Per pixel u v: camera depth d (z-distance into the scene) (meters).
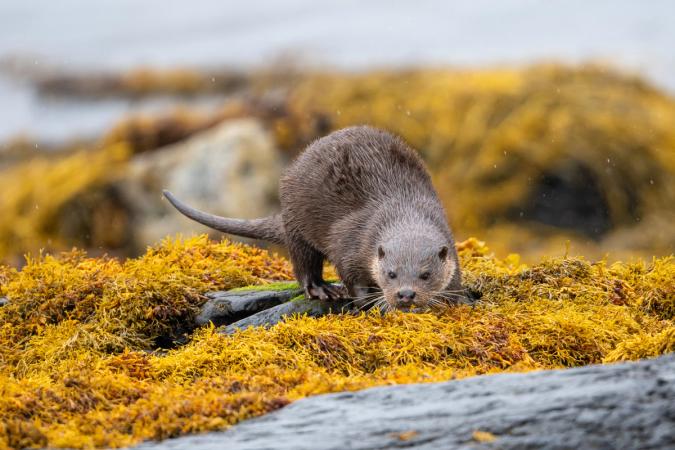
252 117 45.47
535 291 20.91
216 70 65.50
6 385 15.21
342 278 21.67
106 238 41.97
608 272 21.62
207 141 43.06
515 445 10.84
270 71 63.50
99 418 13.66
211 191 41.78
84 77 67.44
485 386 12.62
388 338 17.70
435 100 47.09
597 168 43.19
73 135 57.03
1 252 41.75
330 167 22.36
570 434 10.91
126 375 16.77
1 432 12.73
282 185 23.30
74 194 42.31
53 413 14.56
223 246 24.62
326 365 17.14
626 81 50.16
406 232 20.64
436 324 18.28
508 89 46.78
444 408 12.02
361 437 11.43
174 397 14.28
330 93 49.66
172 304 20.78
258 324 20.06
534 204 42.72
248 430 12.33
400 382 14.39
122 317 20.33
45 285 21.23
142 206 42.25
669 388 11.59
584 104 45.81
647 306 20.23
